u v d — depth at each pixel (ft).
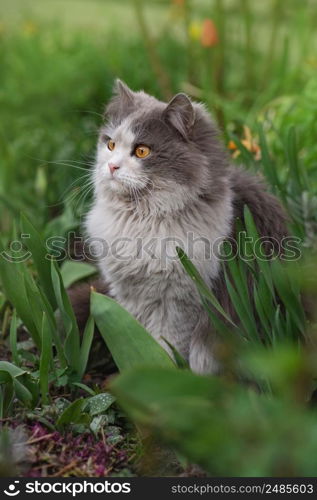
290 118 37.40
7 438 18.45
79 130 42.24
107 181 23.76
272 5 51.85
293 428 12.66
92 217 25.31
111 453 20.17
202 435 13.38
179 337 24.09
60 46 57.00
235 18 56.85
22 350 25.12
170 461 19.76
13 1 75.41
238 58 54.34
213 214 23.22
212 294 21.15
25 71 51.98
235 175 26.05
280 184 28.94
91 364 26.50
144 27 47.09
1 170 41.16
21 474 18.62
